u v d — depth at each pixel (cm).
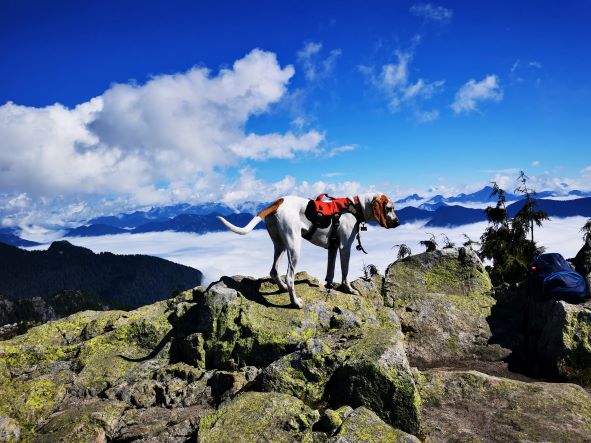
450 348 296
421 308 317
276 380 207
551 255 296
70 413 235
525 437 179
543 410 196
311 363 207
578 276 279
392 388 188
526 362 277
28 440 221
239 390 229
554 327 259
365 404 191
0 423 224
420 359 289
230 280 306
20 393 249
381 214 281
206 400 239
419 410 187
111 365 274
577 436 179
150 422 227
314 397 201
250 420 183
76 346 291
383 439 165
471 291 338
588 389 232
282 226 274
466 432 184
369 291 323
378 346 205
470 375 219
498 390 210
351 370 196
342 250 292
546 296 279
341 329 257
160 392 247
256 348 253
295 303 271
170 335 287
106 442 219
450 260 354
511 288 326
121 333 292
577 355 247
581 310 254
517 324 305
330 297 291
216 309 271
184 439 204
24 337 300
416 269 359
